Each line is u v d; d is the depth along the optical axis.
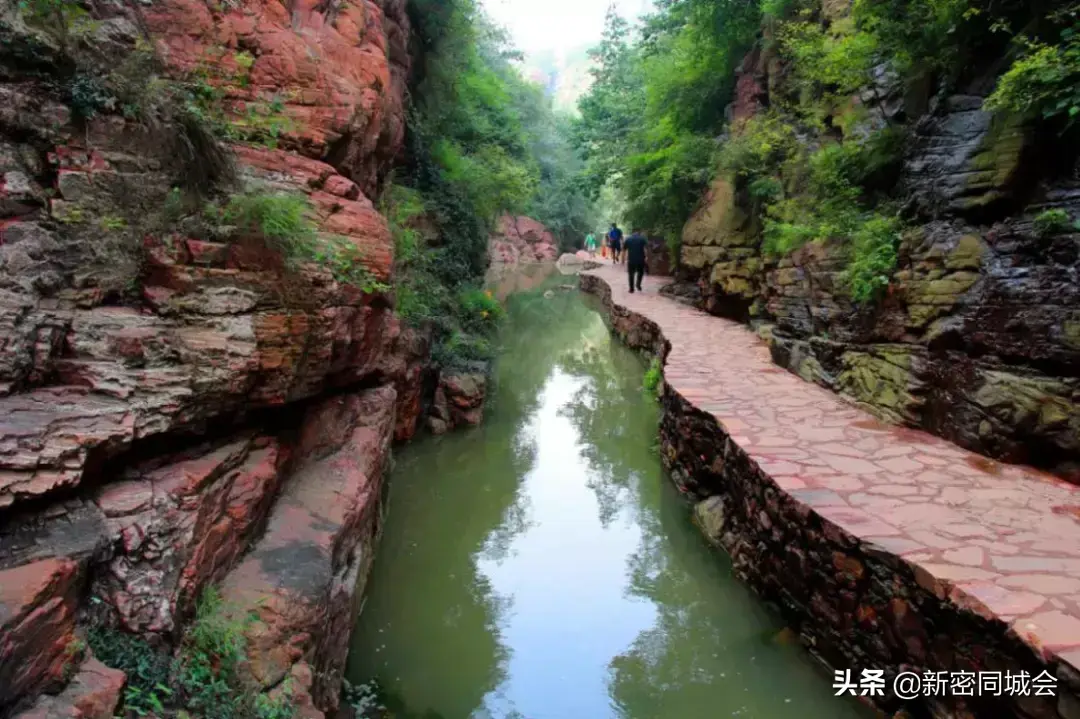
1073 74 5.66
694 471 8.02
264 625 3.51
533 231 40.53
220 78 5.20
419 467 9.11
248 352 4.12
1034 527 4.76
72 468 3.04
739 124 13.99
